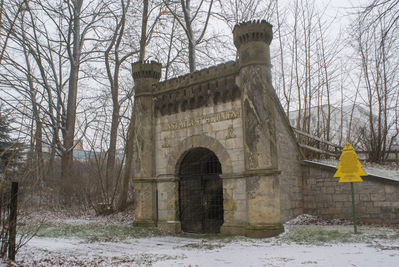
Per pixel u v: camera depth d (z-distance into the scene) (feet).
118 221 66.85
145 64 62.23
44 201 86.53
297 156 59.57
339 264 26.66
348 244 35.73
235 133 50.49
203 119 54.54
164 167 59.06
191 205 56.80
